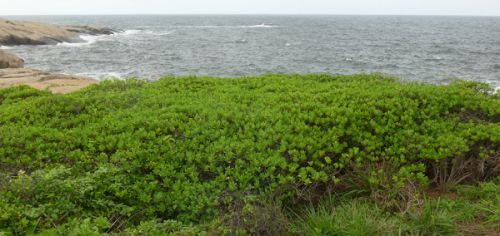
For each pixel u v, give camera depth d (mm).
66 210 4863
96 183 5391
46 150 6336
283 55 42531
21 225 4453
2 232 4320
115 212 5141
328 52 46188
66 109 8008
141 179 5648
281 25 128750
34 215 4559
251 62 36688
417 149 6512
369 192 5883
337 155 6520
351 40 64750
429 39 68812
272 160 5836
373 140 6703
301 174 5664
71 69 30375
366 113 7320
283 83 10367
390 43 59656
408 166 6223
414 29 106562
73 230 4309
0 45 44719
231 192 5398
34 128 6949
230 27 111500
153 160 5953
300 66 35125
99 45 50031
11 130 6910
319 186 6117
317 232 4762
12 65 22375
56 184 5074
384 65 36125
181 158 5988
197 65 34281
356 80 11086
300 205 5715
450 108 7941
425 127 7199
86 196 5211
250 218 4832
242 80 10883
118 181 5535
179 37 67438
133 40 59375
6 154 6258
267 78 11180
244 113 7477
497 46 55375
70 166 6000
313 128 6910
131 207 5164
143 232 4570
